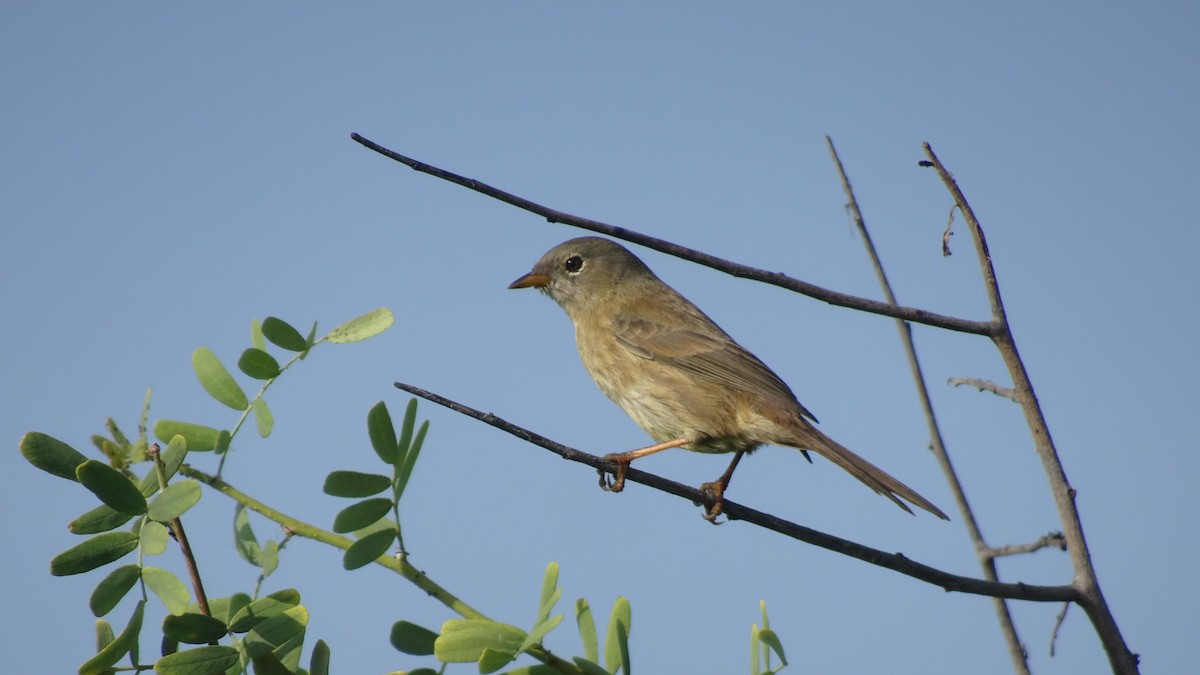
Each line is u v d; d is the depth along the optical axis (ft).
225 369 26.63
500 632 22.58
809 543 29.30
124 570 22.35
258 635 22.88
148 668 22.49
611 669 23.75
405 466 24.41
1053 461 27.14
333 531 23.75
